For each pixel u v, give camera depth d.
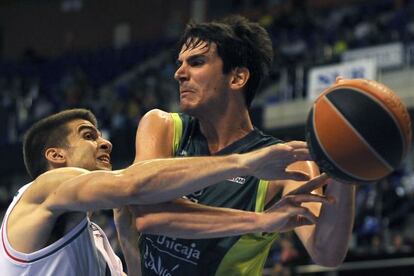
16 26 43.47
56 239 4.45
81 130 4.84
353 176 3.82
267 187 4.77
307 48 28.39
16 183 27.02
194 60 4.77
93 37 41.47
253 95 4.96
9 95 32.34
